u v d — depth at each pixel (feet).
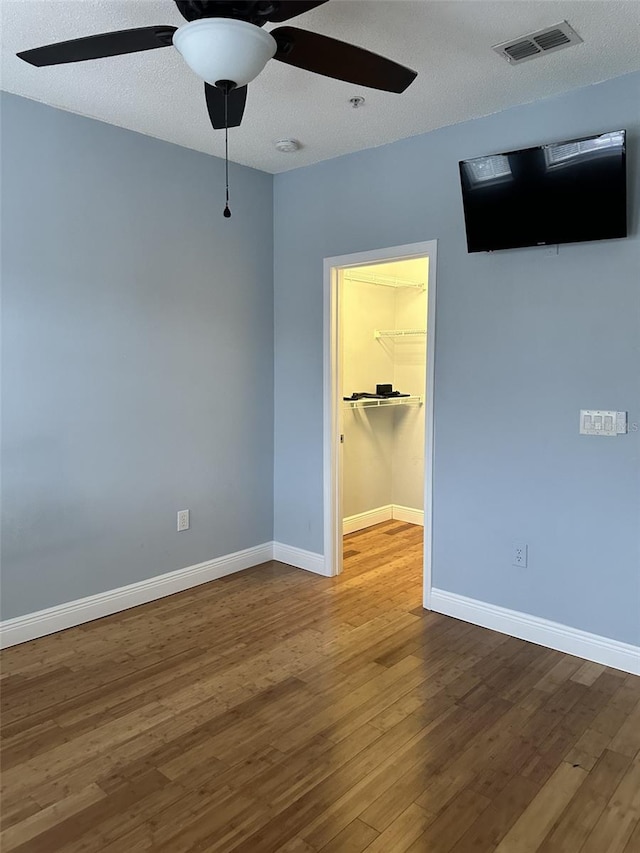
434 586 11.13
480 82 8.56
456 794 6.35
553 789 6.42
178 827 5.89
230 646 9.70
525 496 9.79
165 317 11.34
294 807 6.15
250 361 13.07
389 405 17.21
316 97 9.03
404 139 10.81
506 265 9.70
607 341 8.76
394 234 11.12
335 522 12.90
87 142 9.96
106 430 10.60
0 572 9.45
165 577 11.76
